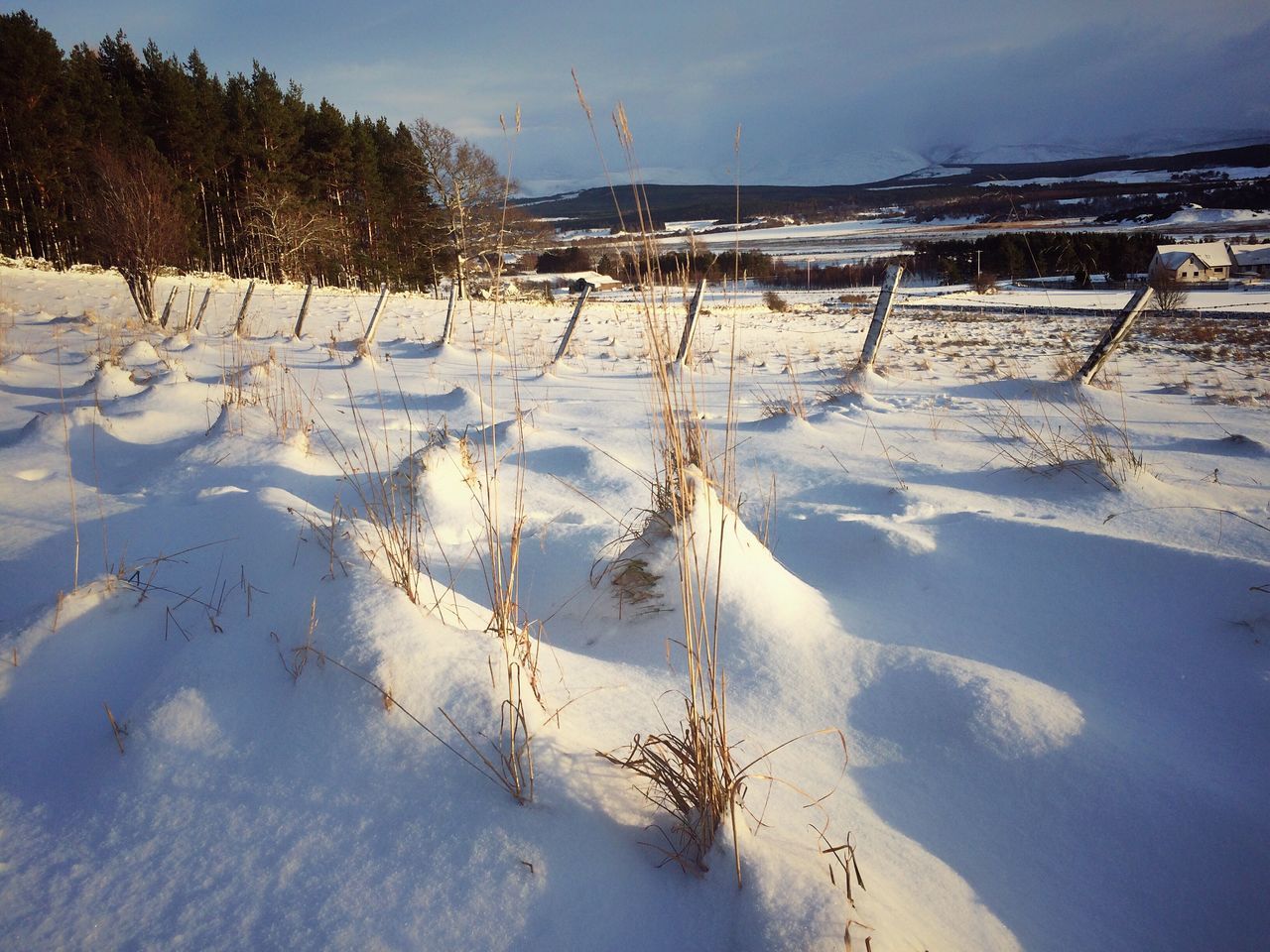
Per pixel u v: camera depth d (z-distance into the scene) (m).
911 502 4.43
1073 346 17.61
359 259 43.91
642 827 1.83
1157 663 2.76
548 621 3.13
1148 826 2.03
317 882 1.60
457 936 1.49
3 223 32.88
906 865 1.90
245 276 40.75
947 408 8.12
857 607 3.30
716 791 1.76
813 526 4.14
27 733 2.05
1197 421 7.32
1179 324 22.72
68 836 1.73
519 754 1.86
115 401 6.55
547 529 3.80
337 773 1.87
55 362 9.59
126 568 2.96
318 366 10.77
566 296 32.28
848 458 5.76
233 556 2.89
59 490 4.30
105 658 2.35
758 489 5.04
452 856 1.66
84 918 1.52
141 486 4.42
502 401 8.20
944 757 2.30
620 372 11.77
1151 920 1.80
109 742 2.01
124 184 16.36
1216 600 2.98
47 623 2.41
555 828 1.74
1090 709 2.51
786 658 2.72
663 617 2.94
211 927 1.50
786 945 1.47
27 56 31.44
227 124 39.19
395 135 47.78
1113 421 7.23
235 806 1.79
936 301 34.91
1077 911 1.83
